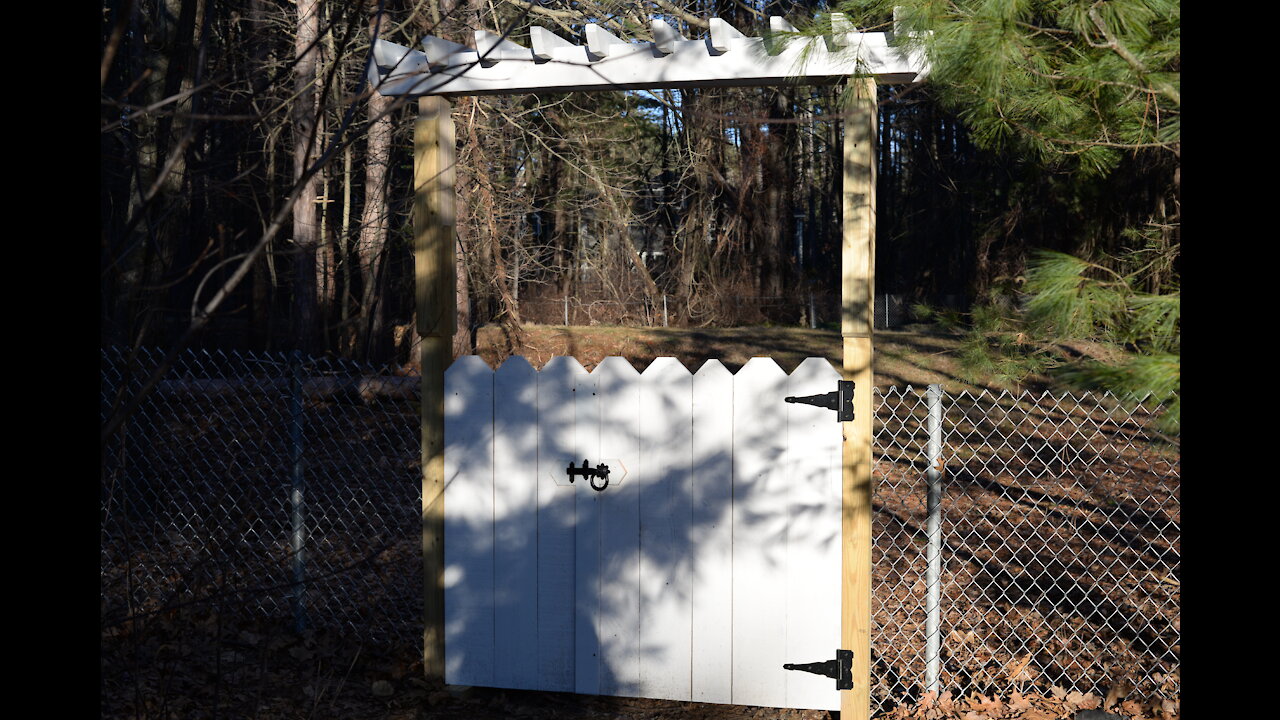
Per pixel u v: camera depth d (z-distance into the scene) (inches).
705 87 174.7
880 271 1154.0
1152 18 115.5
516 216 604.1
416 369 550.9
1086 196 158.4
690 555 172.4
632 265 933.8
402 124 462.3
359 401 449.4
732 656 170.9
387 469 373.1
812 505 166.9
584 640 177.6
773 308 966.4
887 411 477.7
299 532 210.4
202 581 135.9
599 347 727.1
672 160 748.6
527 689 180.9
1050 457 384.2
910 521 313.7
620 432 174.9
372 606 232.4
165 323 195.0
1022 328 132.2
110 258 99.4
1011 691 185.0
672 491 172.7
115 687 173.5
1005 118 135.3
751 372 168.6
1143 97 121.7
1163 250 122.9
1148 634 209.6
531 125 543.5
